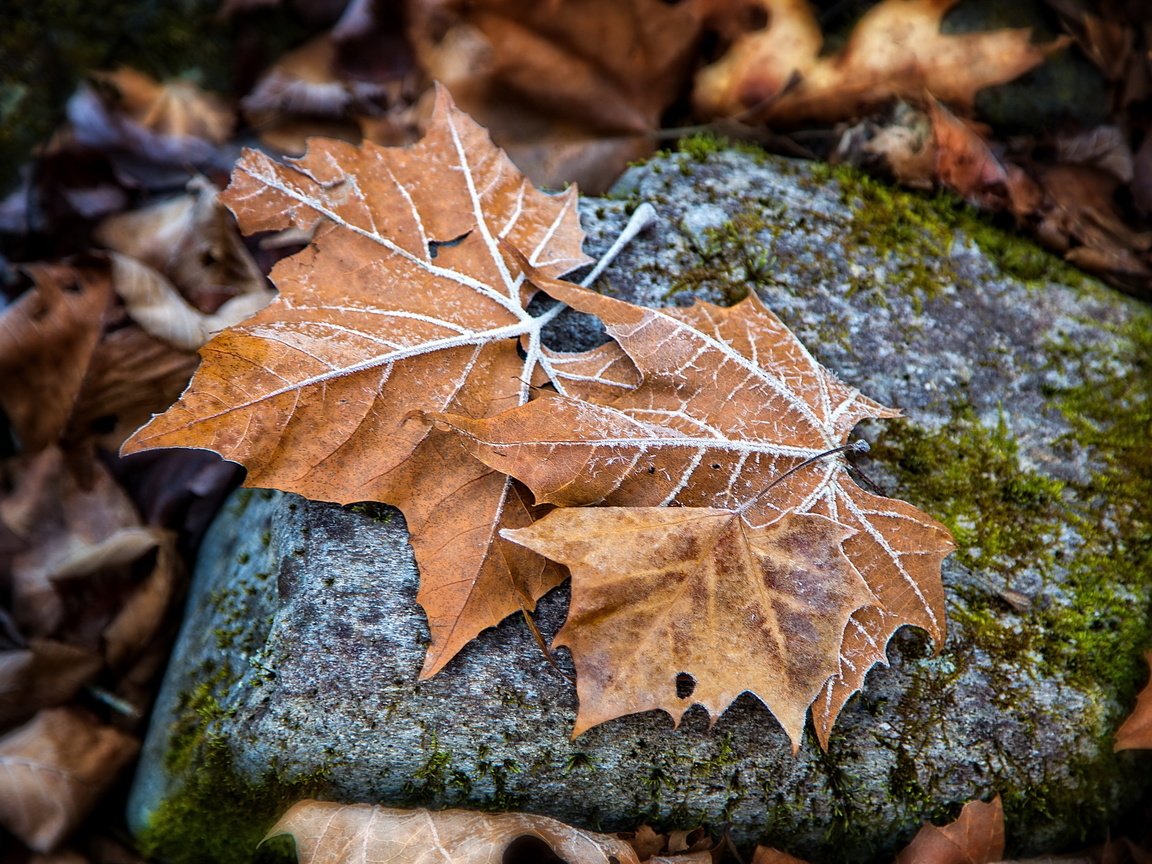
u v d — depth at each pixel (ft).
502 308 1.70
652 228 1.84
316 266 1.69
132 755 1.87
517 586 1.63
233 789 1.70
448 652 1.61
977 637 1.74
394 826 1.65
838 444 1.67
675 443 1.64
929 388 1.82
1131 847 1.75
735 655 1.59
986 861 1.69
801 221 1.88
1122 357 1.88
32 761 1.84
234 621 1.75
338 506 1.71
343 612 1.68
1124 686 1.77
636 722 1.68
